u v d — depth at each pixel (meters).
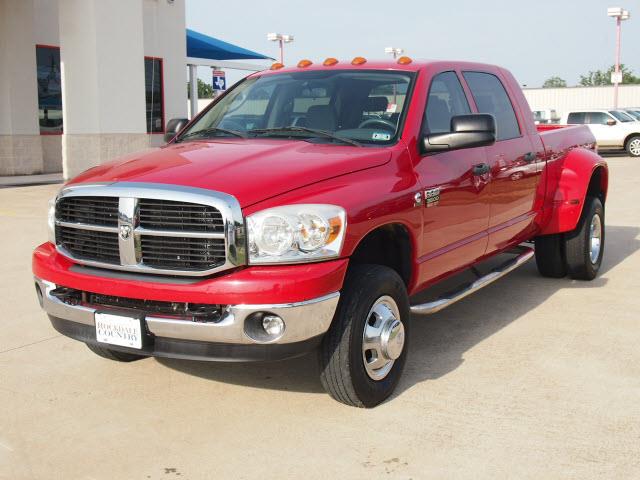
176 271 3.68
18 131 17.20
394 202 4.11
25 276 7.20
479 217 5.12
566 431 3.76
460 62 5.47
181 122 5.51
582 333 5.37
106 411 4.10
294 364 4.78
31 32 17.27
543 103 45.00
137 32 16.00
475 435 3.72
